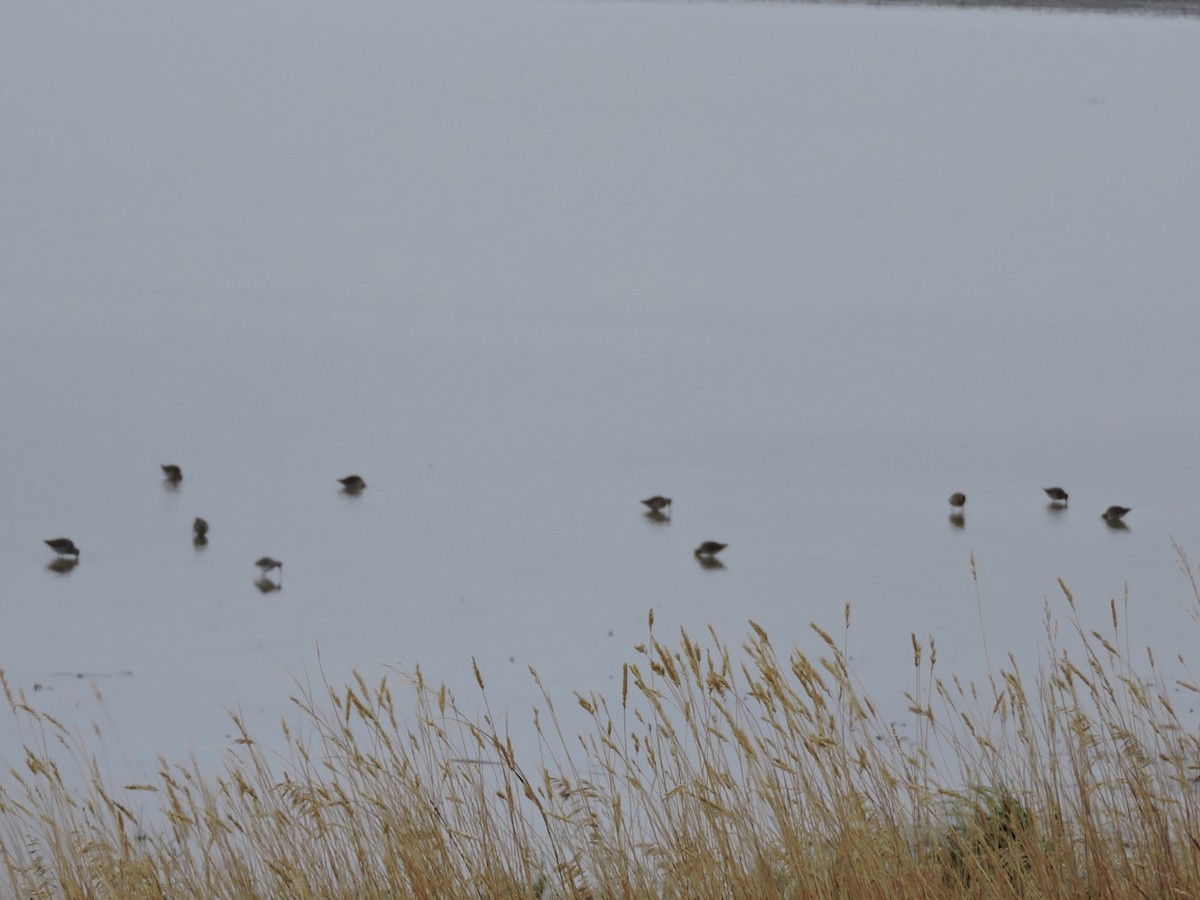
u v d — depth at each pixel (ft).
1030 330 229.25
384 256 368.89
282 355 206.49
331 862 22.16
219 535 103.65
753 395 173.78
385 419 158.30
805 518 108.88
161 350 206.69
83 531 103.91
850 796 20.98
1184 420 153.38
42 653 70.08
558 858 21.89
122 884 21.89
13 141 612.70
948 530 103.14
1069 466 129.08
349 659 68.23
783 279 318.24
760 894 20.29
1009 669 57.93
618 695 56.90
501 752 21.98
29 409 157.17
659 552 97.45
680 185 557.33
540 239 412.36
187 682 63.57
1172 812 21.50
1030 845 21.13
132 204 465.47
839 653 21.88
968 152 597.52
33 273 298.56
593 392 177.68
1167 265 322.34
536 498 118.62
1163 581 83.10
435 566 93.61
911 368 193.57
